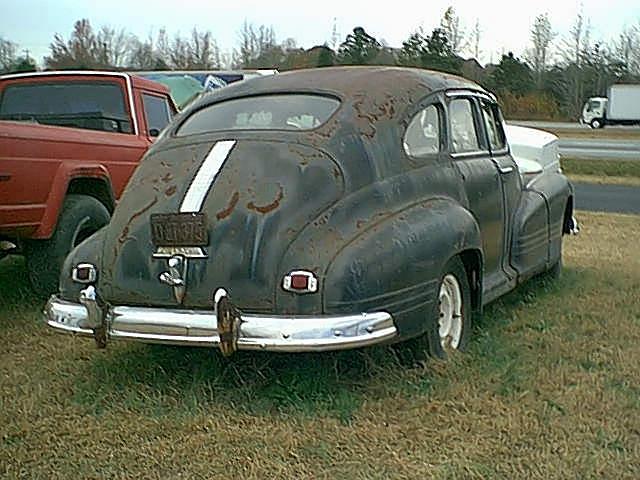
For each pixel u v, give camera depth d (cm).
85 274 428
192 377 445
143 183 431
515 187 584
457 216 458
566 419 389
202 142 441
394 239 403
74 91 739
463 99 531
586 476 332
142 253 410
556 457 348
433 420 388
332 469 340
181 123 468
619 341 520
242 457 352
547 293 657
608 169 2325
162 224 404
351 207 406
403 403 407
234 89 479
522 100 5688
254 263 389
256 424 387
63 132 593
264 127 439
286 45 5266
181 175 423
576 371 459
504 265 564
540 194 627
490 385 431
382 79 475
